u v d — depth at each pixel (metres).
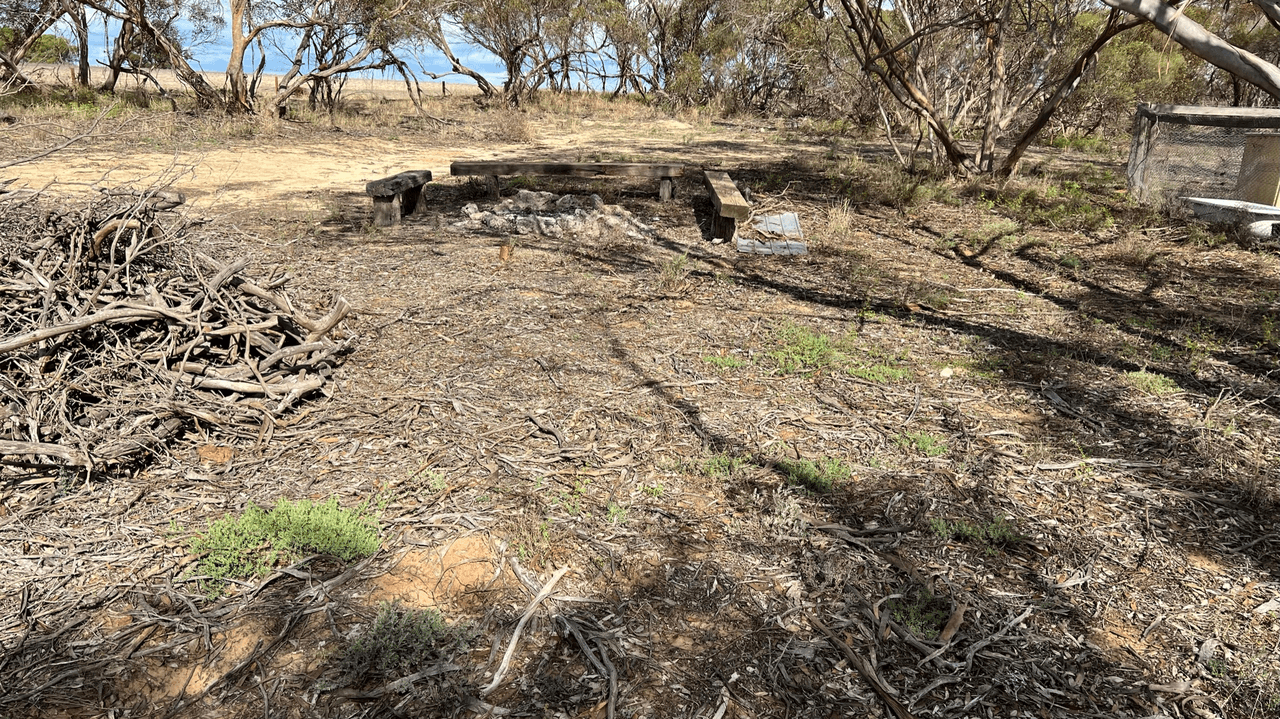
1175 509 3.16
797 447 3.61
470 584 2.59
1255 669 2.31
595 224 8.25
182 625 2.35
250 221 8.37
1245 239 8.19
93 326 3.46
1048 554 2.86
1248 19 14.71
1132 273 7.07
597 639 2.37
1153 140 10.53
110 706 2.07
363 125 19.83
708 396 4.14
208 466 3.23
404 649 2.27
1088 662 2.34
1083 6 12.69
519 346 4.80
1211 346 5.09
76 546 2.68
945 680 2.26
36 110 18.02
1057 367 4.69
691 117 27.25
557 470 3.32
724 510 3.08
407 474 3.23
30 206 3.96
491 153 15.73
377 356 4.55
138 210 3.79
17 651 2.22
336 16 20.16
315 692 2.14
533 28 29.38
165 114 17.22
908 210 9.87
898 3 12.20
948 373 4.56
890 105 17.61
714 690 2.20
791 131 22.75
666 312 5.61
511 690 2.17
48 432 3.02
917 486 3.29
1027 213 9.68
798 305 5.89
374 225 8.34
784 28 21.67
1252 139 9.11
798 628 2.45
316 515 2.77
